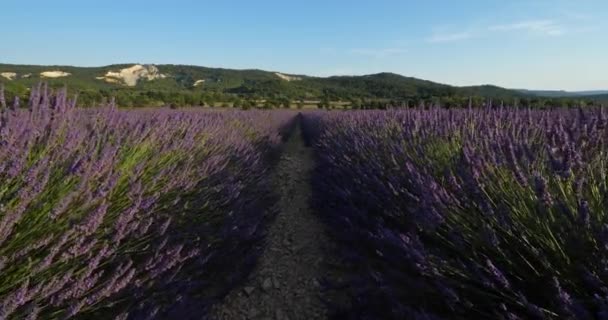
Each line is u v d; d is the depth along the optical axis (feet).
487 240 7.51
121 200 9.30
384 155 15.94
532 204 7.66
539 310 5.90
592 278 5.88
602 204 7.02
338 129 32.07
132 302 7.39
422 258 7.74
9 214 6.37
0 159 7.61
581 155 8.66
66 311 6.20
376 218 12.13
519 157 9.71
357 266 12.12
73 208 7.84
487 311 7.37
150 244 9.50
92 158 8.80
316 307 10.71
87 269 6.81
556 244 6.81
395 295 8.54
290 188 25.31
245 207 14.98
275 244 15.05
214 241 11.07
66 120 10.45
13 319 5.74
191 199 12.19
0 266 5.73
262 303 10.91
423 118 18.11
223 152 18.43
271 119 59.98
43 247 7.04
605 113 11.32
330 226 16.06
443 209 8.72
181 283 8.73
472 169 9.04
